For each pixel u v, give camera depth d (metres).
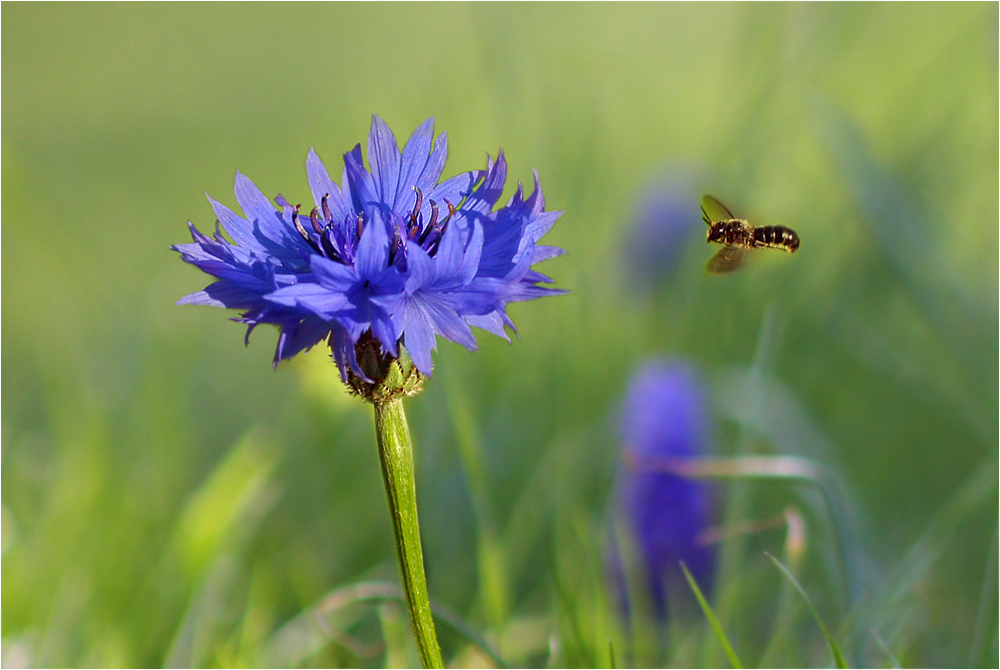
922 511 0.55
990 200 0.70
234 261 0.43
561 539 0.52
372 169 0.44
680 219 0.70
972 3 0.80
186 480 0.58
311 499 0.62
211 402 0.71
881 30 0.82
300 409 0.64
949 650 0.51
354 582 0.54
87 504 0.53
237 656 0.50
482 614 0.51
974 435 0.58
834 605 0.51
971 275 0.67
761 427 0.53
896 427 0.61
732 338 0.65
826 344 0.66
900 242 0.58
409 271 0.43
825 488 0.49
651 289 0.70
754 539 0.53
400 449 0.44
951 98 0.73
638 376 0.53
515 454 0.59
